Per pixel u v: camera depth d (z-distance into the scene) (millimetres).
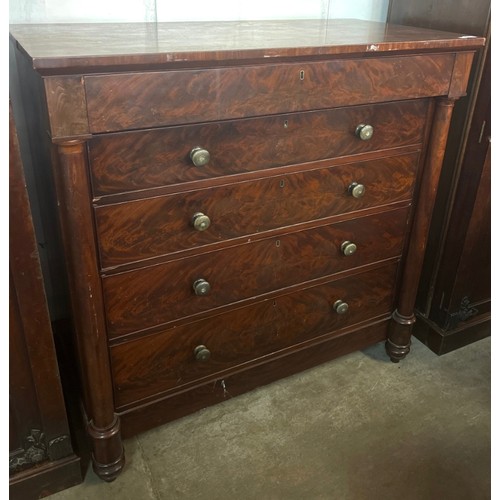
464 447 1409
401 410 1521
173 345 1276
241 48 1007
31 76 1027
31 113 1178
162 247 1144
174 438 1414
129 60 898
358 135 1274
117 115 941
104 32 1221
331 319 1536
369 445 1405
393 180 1422
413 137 1391
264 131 1148
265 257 1309
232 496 1259
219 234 1206
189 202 1130
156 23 1437
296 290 1413
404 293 1610
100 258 1079
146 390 1293
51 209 1150
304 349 1526
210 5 1527
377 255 1521
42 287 1032
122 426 1298
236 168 1154
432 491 1288
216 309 1295
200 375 1363
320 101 1146
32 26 1290
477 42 1267
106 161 1001
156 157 1047
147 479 1298
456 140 1524
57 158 950
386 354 1745
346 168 1320
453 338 1741
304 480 1304
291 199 1271
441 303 1704
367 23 1593
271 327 1423
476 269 1661
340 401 1546
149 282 1166
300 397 1561
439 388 1606
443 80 1297
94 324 1111
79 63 860
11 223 954
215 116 1037
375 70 1186
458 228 1582
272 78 1062
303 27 1441
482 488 1301
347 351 1638
